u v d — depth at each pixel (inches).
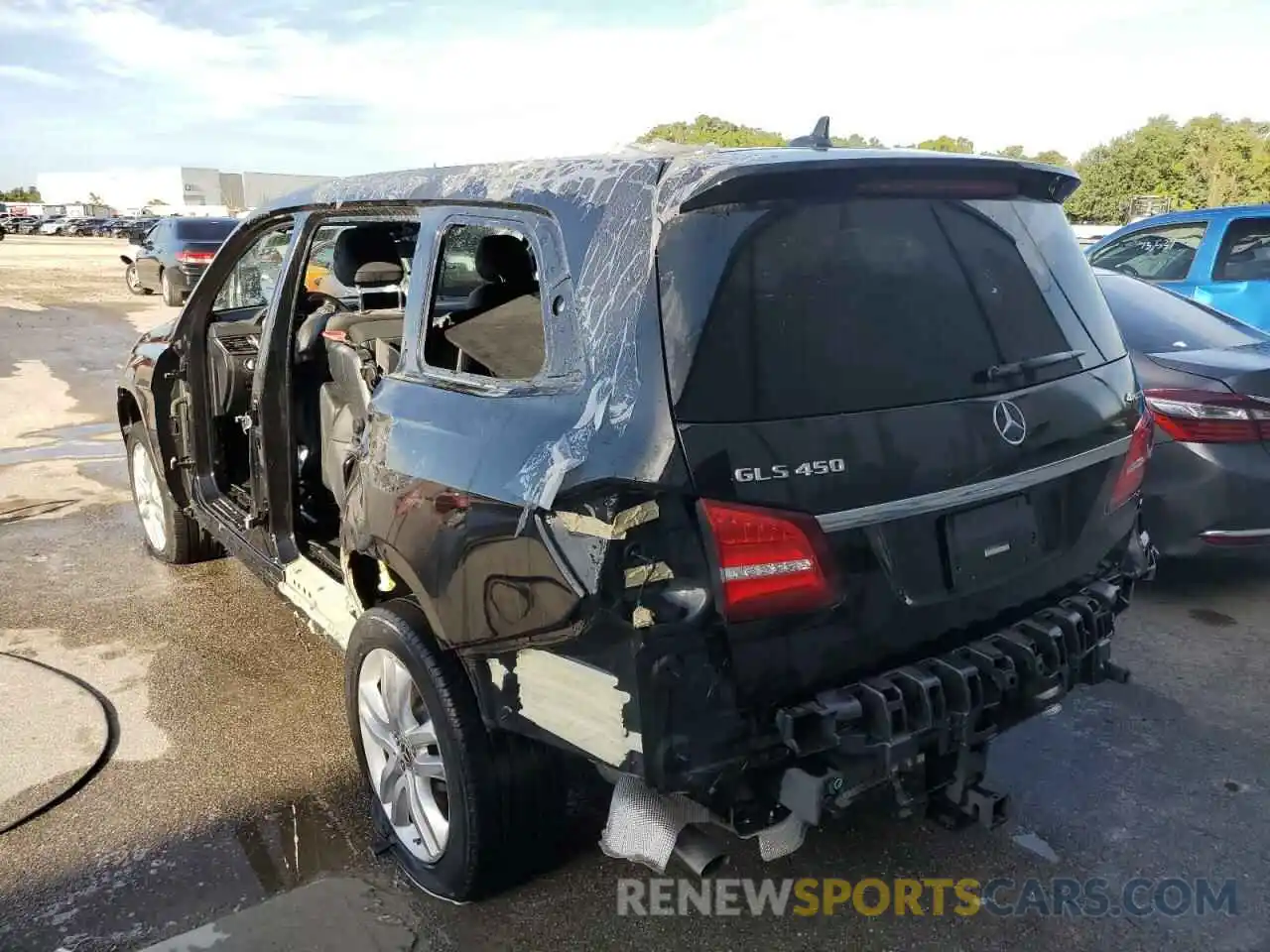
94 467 291.0
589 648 83.0
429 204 112.0
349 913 104.7
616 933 102.4
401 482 101.3
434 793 107.7
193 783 128.2
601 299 85.7
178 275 711.7
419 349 109.9
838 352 85.7
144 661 163.3
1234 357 178.1
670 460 77.2
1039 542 99.7
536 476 84.4
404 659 102.9
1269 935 102.7
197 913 104.3
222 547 209.3
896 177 91.7
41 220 2581.2
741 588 78.0
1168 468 173.3
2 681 155.2
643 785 87.7
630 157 93.0
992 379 94.8
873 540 84.4
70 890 107.6
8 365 478.6
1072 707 147.8
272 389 140.9
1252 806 124.0
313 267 166.4
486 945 100.4
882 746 84.5
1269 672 158.1
